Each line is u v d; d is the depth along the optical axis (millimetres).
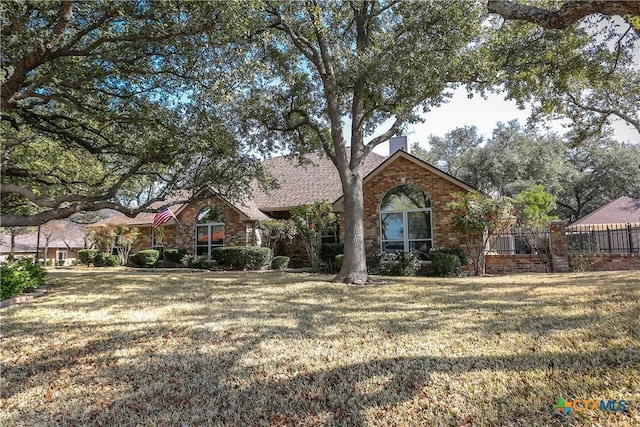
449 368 4016
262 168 13508
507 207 13844
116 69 8625
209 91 8781
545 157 30922
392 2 11977
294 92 12984
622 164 32062
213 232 20562
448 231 15328
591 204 34812
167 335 5598
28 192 9477
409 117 12078
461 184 15172
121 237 22453
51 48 7352
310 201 19203
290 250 20484
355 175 11844
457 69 10656
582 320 5484
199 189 12617
